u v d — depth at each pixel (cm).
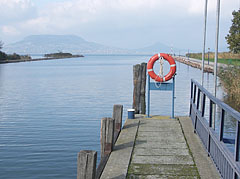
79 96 2389
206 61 5747
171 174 566
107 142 679
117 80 3791
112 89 2842
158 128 905
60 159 984
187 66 6200
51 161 968
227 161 483
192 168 593
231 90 1903
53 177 862
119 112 866
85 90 2780
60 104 2005
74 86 3138
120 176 553
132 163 624
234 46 4347
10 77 4362
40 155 1018
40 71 5738
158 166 606
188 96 2258
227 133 1135
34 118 1573
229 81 1959
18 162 962
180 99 2125
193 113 914
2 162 962
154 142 766
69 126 1392
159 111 1717
